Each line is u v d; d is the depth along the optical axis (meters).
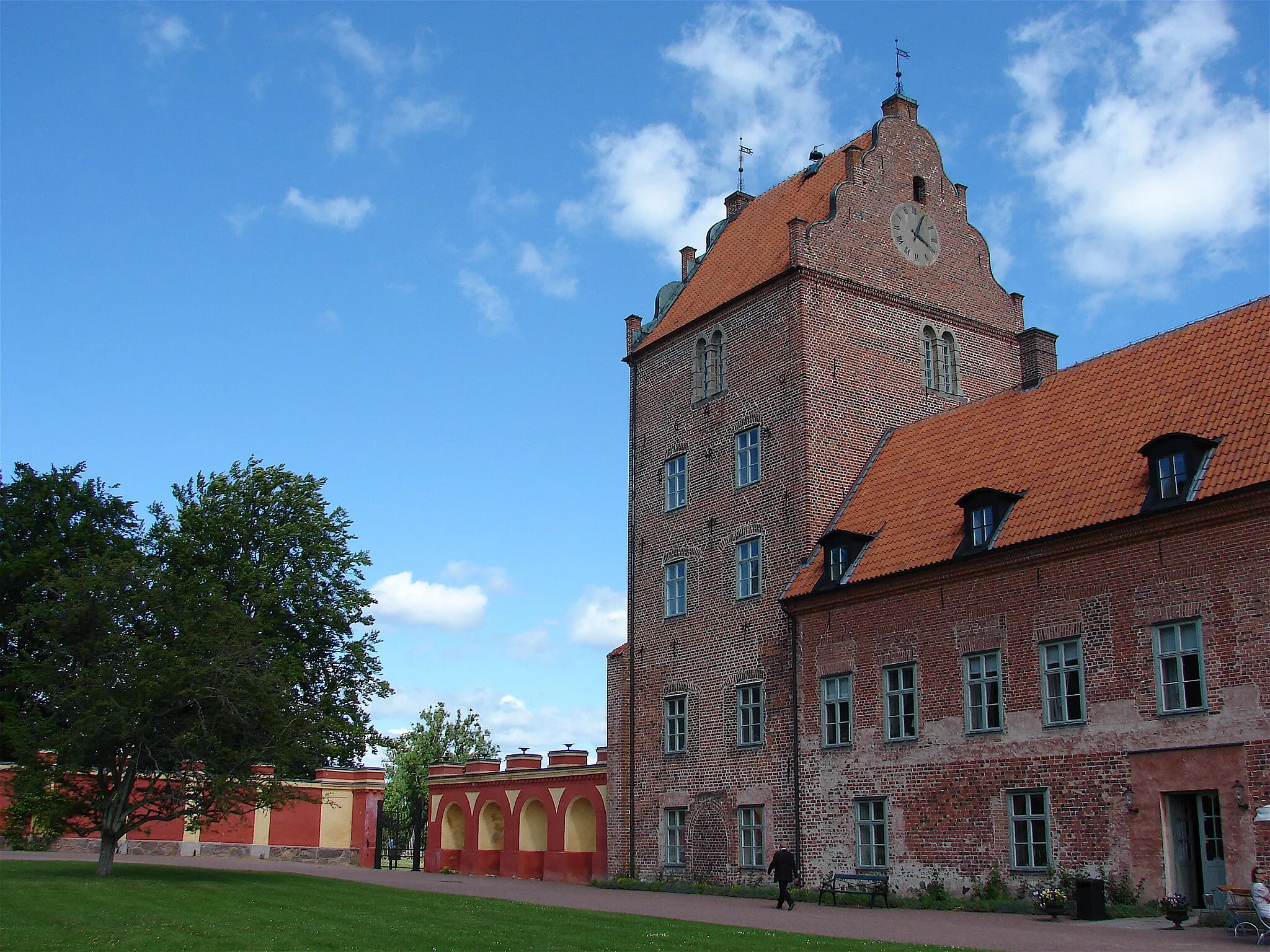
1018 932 23.88
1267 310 31.19
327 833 61.97
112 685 35.59
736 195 51.97
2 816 51.31
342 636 59.75
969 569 32.28
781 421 41.03
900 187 44.78
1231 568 26.47
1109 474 30.56
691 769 42.00
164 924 23.81
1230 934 22.69
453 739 97.06
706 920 26.86
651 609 45.38
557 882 48.31
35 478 61.06
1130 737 27.92
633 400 48.53
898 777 33.72
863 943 21.08
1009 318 46.62
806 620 37.91
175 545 57.88
